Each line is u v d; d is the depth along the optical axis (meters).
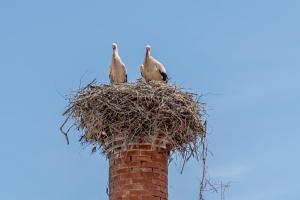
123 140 19.12
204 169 19.88
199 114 20.27
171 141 19.41
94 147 20.19
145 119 19.08
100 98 19.72
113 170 19.19
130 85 19.94
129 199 18.59
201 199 19.53
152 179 18.86
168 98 19.56
